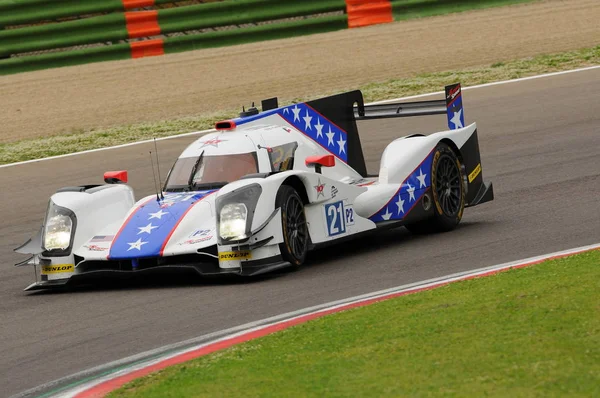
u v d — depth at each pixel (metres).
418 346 16.70
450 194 31.62
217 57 68.38
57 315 24.31
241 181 26.53
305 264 27.78
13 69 67.31
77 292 27.00
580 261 22.50
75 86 64.06
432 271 25.36
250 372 16.55
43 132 55.69
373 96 55.66
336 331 18.66
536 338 16.16
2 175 47.31
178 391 16.00
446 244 28.95
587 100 50.38
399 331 17.92
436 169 31.17
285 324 20.62
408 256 27.66
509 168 39.94
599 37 65.75
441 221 31.06
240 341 19.73
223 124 29.30
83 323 23.16
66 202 27.73
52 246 27.25
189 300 24.33
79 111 59.22
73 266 27.11
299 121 31.03
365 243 30.75
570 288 19.12
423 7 74.75
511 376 14.54
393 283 24.27
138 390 16.58
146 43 69.12
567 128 45.53
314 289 24.31
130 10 68.69
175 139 51.06
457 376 14.85
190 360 18.19
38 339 22.08
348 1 72.75
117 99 60.94
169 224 26.73
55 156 50.06
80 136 53.50
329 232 28.09
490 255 26.69
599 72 56.28
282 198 26.47
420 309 19.52
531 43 65.88
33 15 66.81
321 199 27.86
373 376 15.39
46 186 44.56
